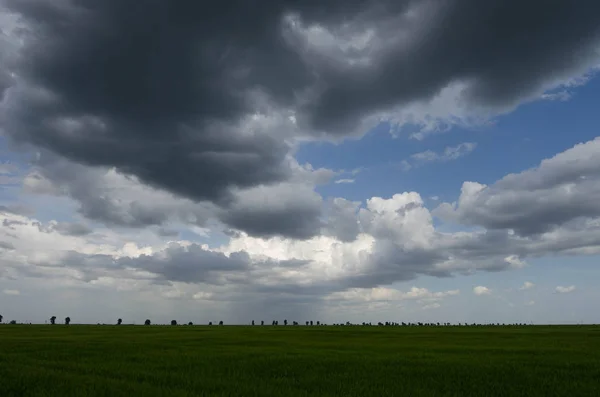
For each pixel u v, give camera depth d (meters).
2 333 78.94
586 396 21.12
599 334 79.44
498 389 22.67
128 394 18.41
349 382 24.45
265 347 48.38
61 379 21.78
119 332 88.31
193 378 24.53
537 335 76.38
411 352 41.88
